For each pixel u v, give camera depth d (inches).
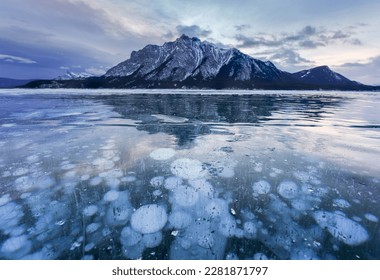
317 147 295.0
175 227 143.3
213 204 166.2
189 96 1419.8
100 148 283.9
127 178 203.0
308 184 194.7
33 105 799.1
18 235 135.4
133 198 172.6
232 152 272.8
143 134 358.9
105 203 166.1
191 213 156.5
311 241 132.5
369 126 439.5
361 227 143.4
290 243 131.0
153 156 256.5
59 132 369.1
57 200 169.2
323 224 146.0
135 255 123.0
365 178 205.8
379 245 130.0
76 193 178.4
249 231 140.2
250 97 1382.9
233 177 206.7
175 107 750.5
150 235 136.6
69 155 258.2
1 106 760.3
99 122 460.1
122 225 144.3
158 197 174.1
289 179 203.5
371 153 271.0
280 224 146.1
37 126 417.7
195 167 226.8
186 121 479.8
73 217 150.9
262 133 373.7
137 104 847.1
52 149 279.3
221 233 138.6
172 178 203.3
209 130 392.8
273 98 1328.7
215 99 1144.8
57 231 138.6
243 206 164.1
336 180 201.9
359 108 804.6
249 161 243.9
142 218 150.7
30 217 150.6
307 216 153.8
